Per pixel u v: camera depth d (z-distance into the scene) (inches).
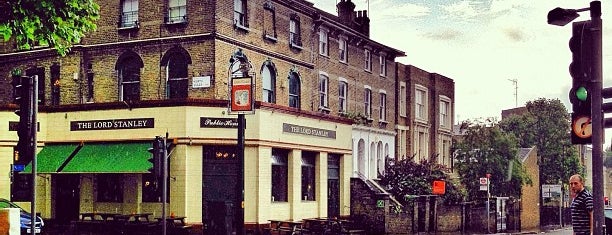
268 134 1200.8
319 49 1528.1
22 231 1034.1
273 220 1175.6
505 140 1889.8
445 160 2108.8
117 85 1253.7
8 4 689.0
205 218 1147.3
